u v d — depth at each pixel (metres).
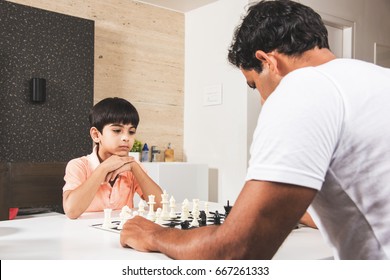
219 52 3.28
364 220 0.64
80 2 3.02
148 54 3.39
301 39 0.73
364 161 0.61
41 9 2.61
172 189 2.91
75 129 2.73
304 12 0.74
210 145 3.34
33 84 2.52
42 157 2.59
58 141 2.65
